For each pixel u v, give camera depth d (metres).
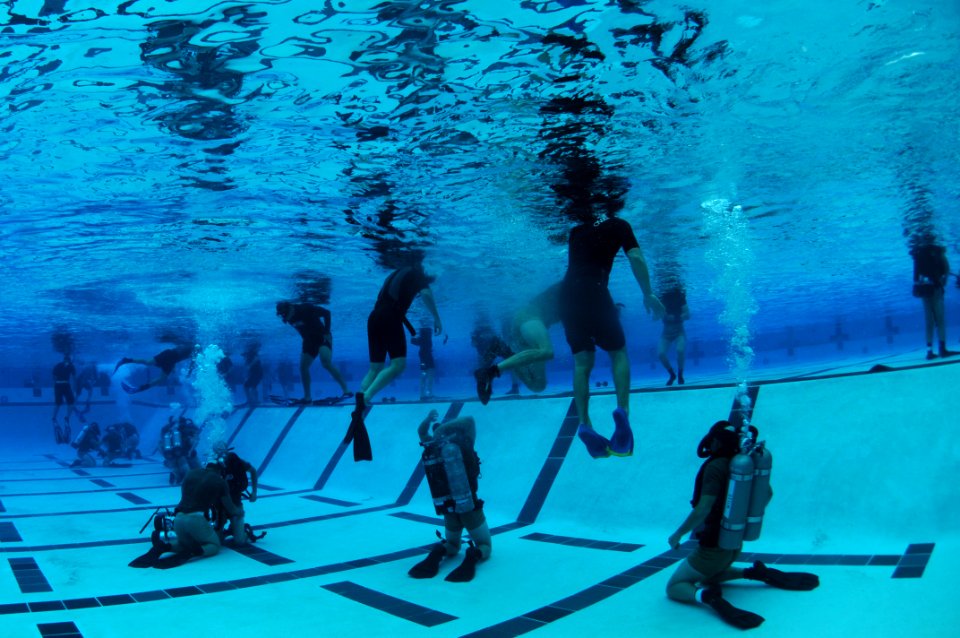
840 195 9.35
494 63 4.99
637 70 5.20
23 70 4.71
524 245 11.20
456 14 4.26
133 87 5.10
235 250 10.93
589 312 4.01
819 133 6.84
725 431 4.45
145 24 4.19
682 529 4.48
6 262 10.78
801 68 5.26
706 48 4.88
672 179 8.22
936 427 5.88
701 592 4.49
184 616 4.69
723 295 17.72
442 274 13.30
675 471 7.23
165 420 24.95
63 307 15.24
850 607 4.14
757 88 5.63
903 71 5.37
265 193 8.10
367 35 4.49
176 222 9.19
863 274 15.57
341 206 8.77
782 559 5.32
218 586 5.53
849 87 5.67
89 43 4.40
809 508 5.94
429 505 9.43
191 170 7.14
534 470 8.65
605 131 6.52
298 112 5.75
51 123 5.71
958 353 9.41
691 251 12.45
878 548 5.21
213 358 26.83
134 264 11.45
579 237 4.25
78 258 10.84
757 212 10.06
